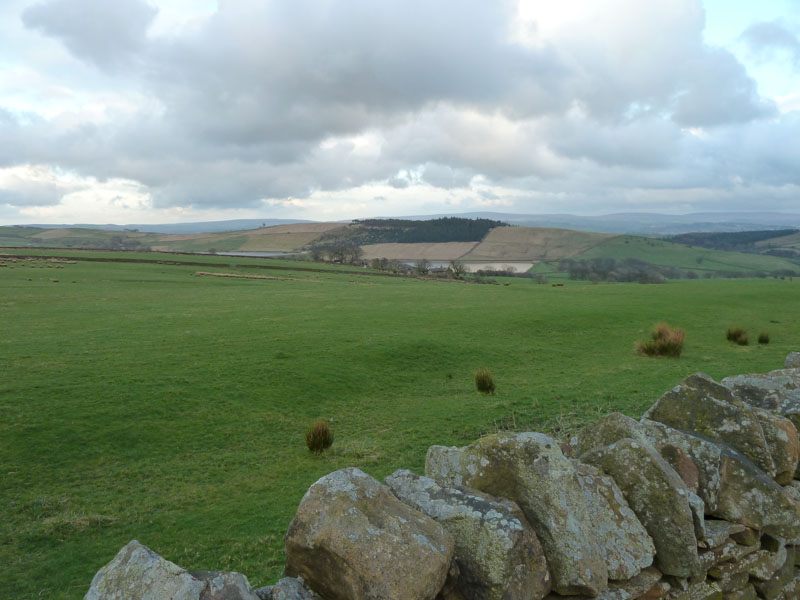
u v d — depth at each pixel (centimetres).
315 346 3250
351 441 1903
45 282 6675
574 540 351
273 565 1003
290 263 13475
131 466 1659
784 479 503
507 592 319
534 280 14812
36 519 1299
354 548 300
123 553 304
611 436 473
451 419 2098
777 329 4147
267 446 1875
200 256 14375
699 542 415
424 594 292
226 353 3005
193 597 268
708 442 473
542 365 3139
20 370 2475
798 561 511
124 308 4700
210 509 1345
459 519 347
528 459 375
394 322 4191
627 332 4075
